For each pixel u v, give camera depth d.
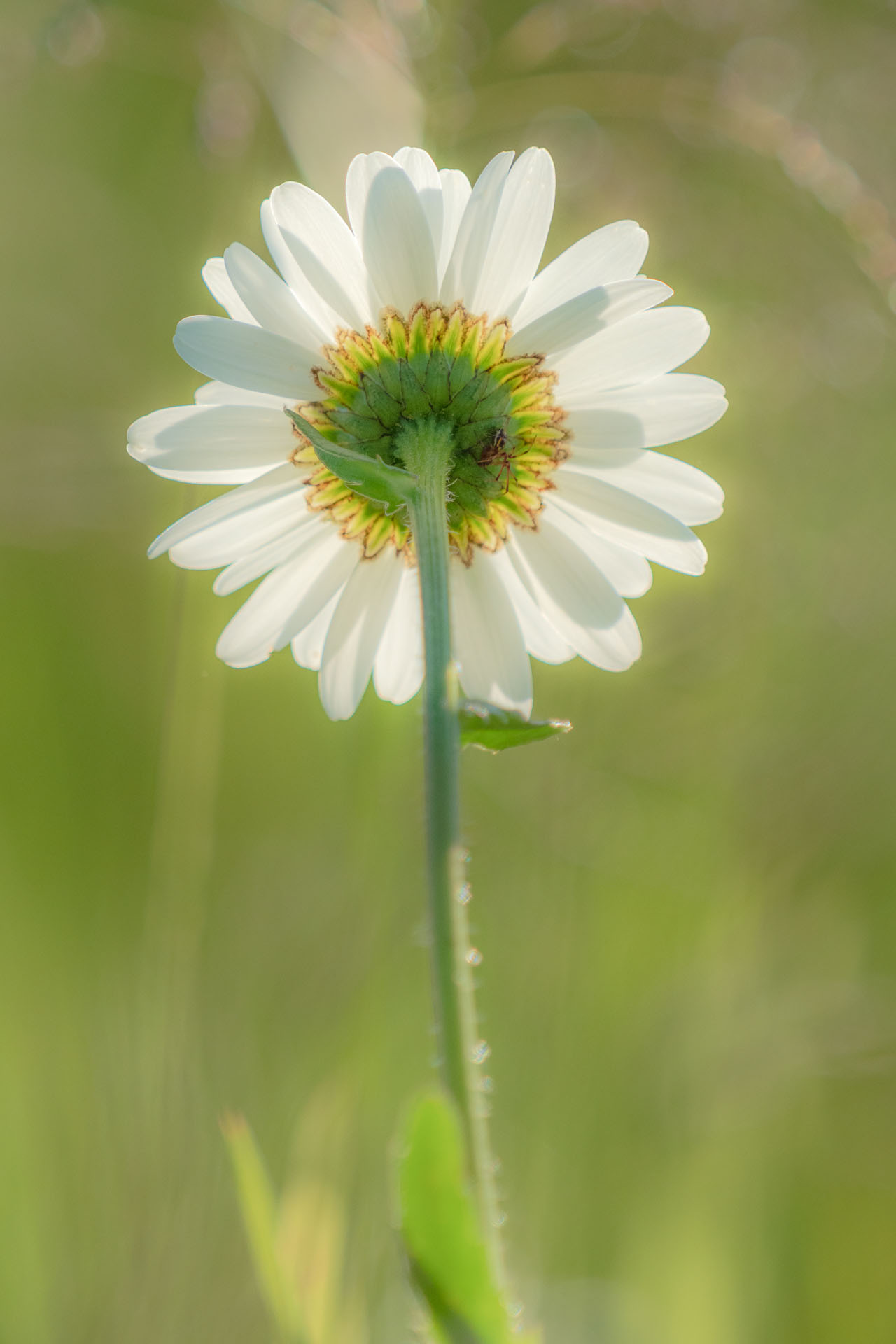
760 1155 0.48
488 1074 0.48
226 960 0.48
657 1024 0.48
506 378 0.43
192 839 0.47
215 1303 0.45
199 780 0.48
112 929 0.49
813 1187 0.48
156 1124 0.46
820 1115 0.49
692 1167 0.48
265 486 0.44
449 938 0.41
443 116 0.49
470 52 0.50
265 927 0.48
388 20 0.49
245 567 0.44
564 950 0.49
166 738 0.48
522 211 0.43
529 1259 0.47
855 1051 0.48
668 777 0.50
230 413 0.44
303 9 0.48
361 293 0.43
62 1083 0.47
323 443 0.43
